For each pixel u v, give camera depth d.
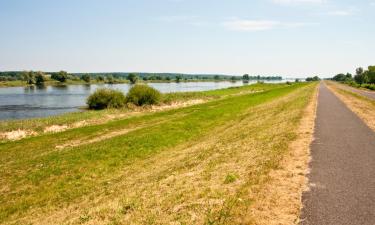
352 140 14.16
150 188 10.30
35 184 13.80
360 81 136.50
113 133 24.95
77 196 12.34
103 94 44.47
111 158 17.05
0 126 28.50
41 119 32.56
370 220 6.55
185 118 29.69
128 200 9.23
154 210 7.93
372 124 18.78
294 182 8.77
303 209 7.07
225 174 10.12
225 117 30.30
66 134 24.61
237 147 14.67
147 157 17.30
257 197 7.77
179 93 65.44
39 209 11.41
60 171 15.19
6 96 75.06
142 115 35.91
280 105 34.84
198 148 16.84
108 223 7.64
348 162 10.66
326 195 7.84
